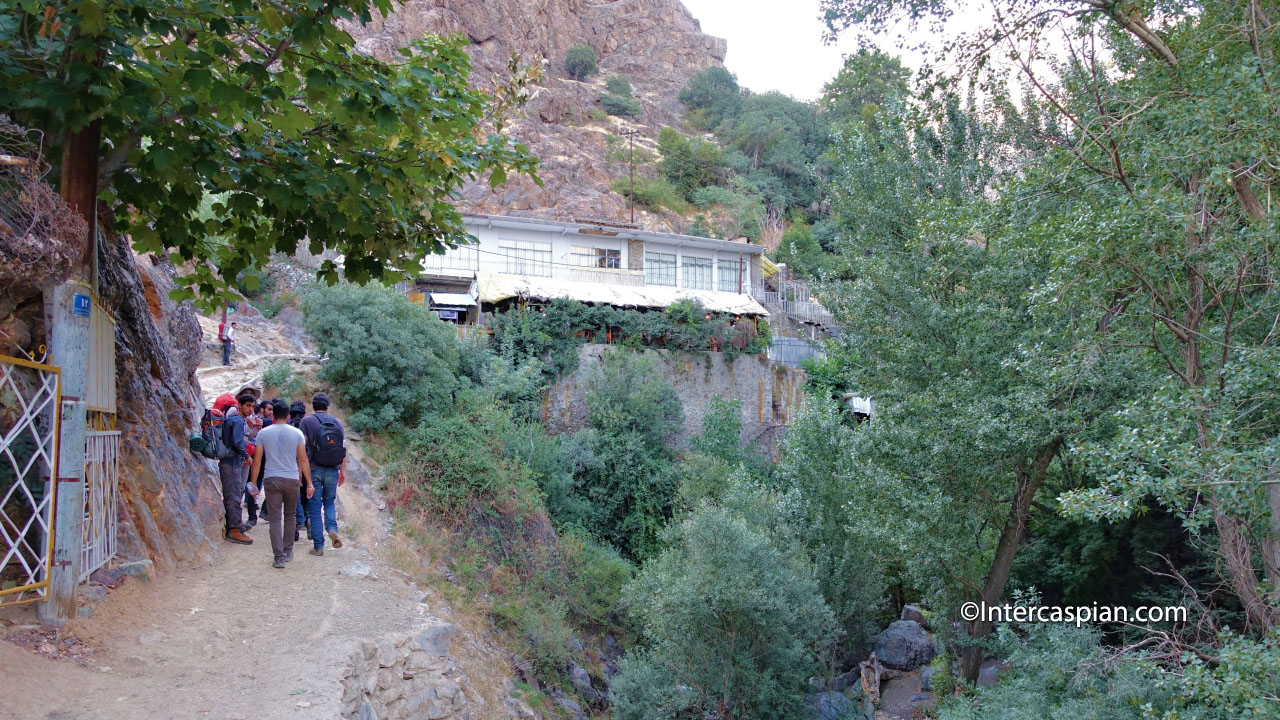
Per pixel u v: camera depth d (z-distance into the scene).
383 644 8.24
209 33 6.20
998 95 12.55
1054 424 11.05
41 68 6.39
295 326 23.50
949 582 13.55
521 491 17.81
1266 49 8.37
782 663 14.36
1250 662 6.49
